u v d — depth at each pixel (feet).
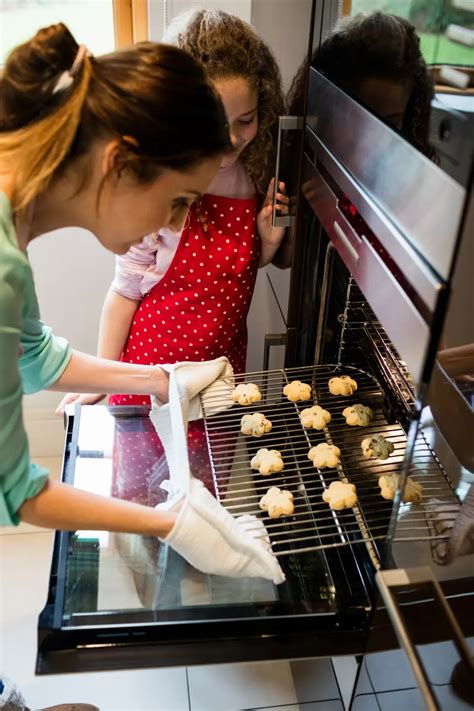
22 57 2.36
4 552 6.08
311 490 3.58
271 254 4.65
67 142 2.36
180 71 2.42
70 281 6.24
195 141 2.47
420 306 2.28
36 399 6.84
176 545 2.85
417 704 2.48
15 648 5.33
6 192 2.41
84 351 6.75
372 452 3.60
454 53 1.99
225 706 4.99
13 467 2.52
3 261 2.33
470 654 2.37
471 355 2.29
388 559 2.68
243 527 3.12
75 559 3.00
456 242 1.98
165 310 4.58
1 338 2.33
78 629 2.70
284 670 5.20
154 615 2.77
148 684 5.11
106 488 3.40
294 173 3.99
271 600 2.89
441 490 2.89
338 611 2.86
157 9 5.27
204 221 4.26
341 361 4.28
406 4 2.31
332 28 3.15
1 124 2.43
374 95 2.67
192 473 3.54
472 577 2.73
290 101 3.91
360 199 2.77
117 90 2.33
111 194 2.53
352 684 3.40
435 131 2.15
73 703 4.74
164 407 3.82
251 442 3.79
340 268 3.83
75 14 5.58
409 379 3.61
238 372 5.16
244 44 3.80
